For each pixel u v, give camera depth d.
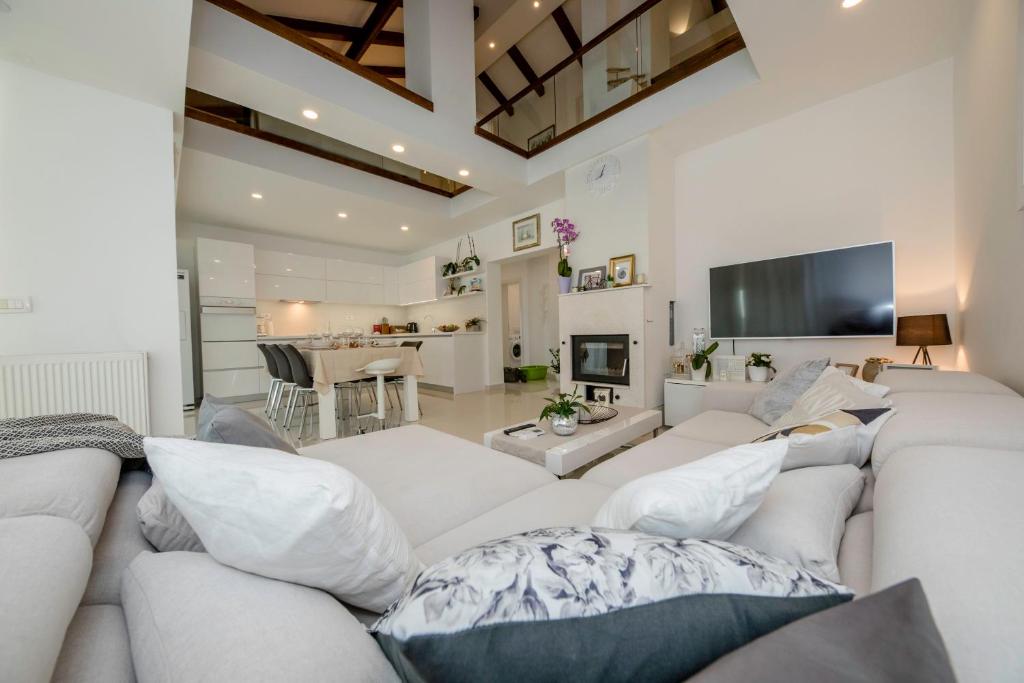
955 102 2.48
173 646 0.41
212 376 4.96
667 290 3.78
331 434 3.38
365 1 4.00
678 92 3.21
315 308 6.68
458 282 6.59
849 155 2.94
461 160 3.79
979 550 0.44
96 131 2.31
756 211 3.38
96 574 0.62
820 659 0.28
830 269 2.89
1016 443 0.78
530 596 0.39
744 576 0.41
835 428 1.01
